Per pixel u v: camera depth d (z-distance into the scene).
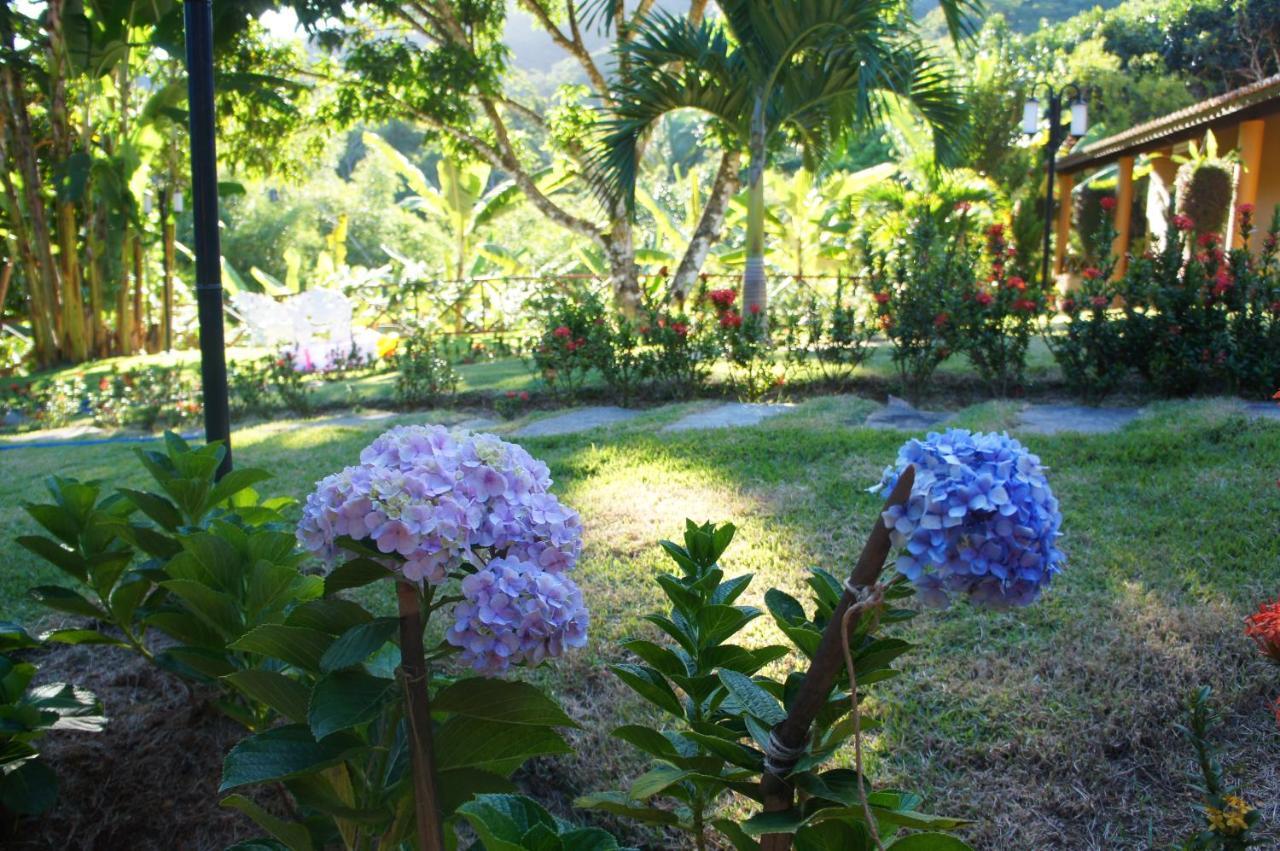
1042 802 2.35
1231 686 2.66
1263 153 14.68
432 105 14.20
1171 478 4.23
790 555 3.74
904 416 6.32
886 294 7.40
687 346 7.88
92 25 14.46
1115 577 3.30
